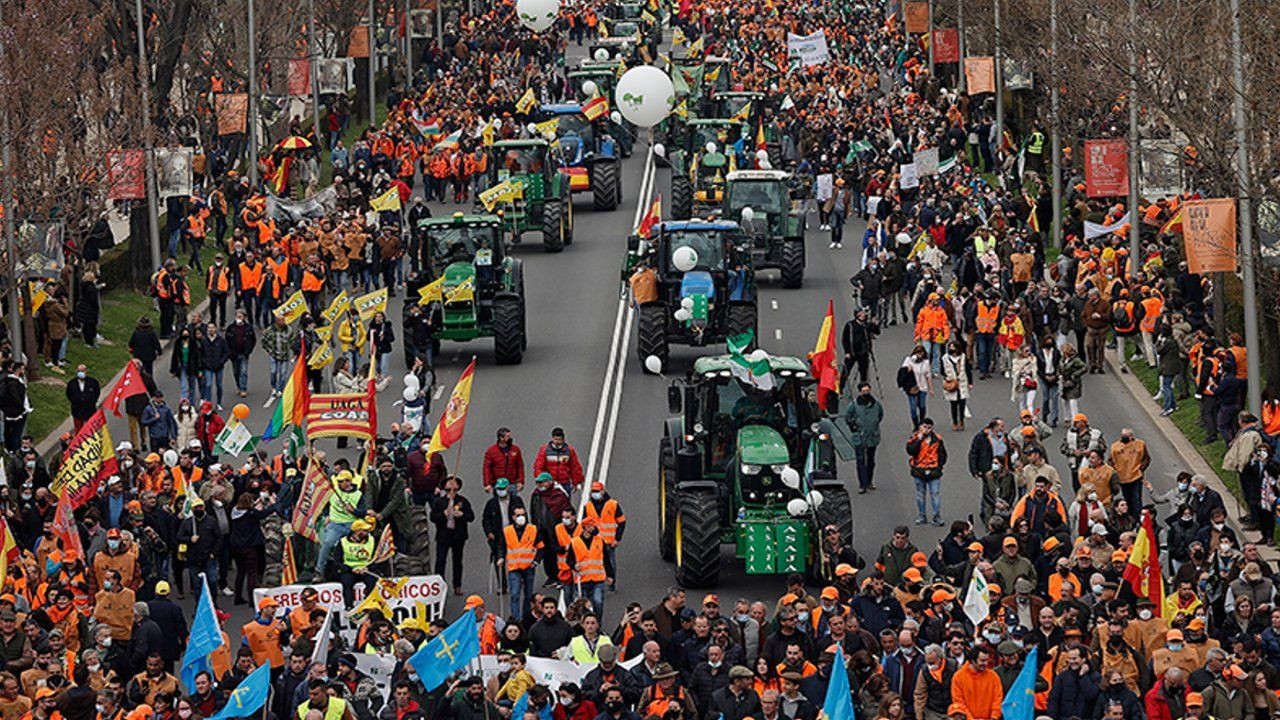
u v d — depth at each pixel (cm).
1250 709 8006
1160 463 13062
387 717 7750
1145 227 16838
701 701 8100
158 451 12738
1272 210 12706
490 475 10894
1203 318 14450
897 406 14300
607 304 17725
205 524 10581
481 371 15538
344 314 14775
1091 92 17800
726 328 15188
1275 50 13188
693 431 10631
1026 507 10106
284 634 8694
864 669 8025
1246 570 9194
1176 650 8306
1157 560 9075
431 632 8462
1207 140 14438
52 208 15900
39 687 8219
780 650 8331
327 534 10238
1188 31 14938
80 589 9769
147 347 14012
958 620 8794
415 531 10556
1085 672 7950
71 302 16325
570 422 14012
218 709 8138
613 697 7656
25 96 15025
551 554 10312
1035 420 11731
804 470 10588
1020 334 14675
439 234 15812
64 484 10756
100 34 17938
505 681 8188
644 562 11169
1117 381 14950
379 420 14150
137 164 16525
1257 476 11388
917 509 12056
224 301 16650
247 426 14175
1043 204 18850
